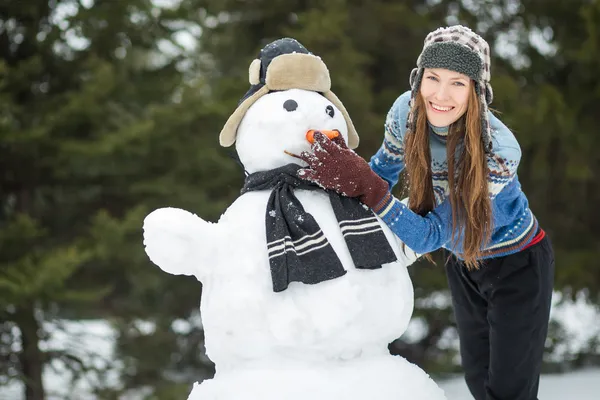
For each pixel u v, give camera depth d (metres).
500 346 3.08
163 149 8.13
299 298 2.35
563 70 9.53
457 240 2.70
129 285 8.85
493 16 9.82
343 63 8.43
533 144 9.00
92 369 8.09
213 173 8.45
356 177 2.47
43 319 7.86
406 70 9.68
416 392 2.42
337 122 2.62
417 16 9.38
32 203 8.69
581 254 9.09
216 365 2.51
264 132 2.54
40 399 7.86
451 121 2.62
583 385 8.30
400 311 2.47
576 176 8.87
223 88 8.64
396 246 2.60
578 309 10.40
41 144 7.75
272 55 2.67
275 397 2.28
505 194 2.85
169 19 8.53
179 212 2.49
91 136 8.16
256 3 9.66
